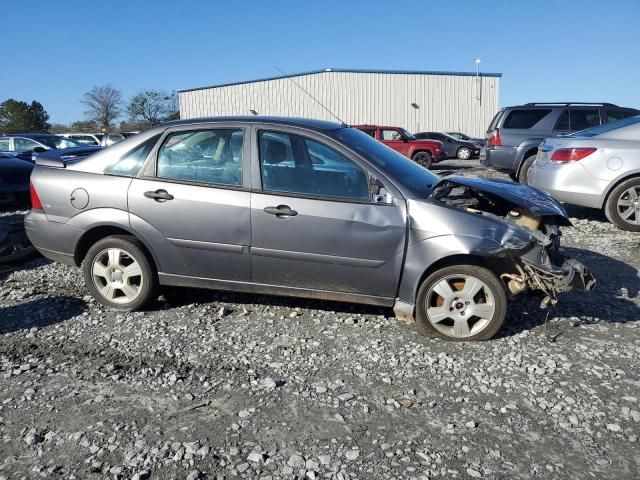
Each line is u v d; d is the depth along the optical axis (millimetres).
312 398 3342
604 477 2629
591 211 9250
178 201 4391
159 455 2777
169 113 60312
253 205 4242
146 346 4070
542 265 3969
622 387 3451
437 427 3035
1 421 3094
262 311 4742
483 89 38438
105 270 4680
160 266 4555
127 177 4562
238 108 39250
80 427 3033
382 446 2859
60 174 4738
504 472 2660
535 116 11055
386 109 38188
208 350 4004
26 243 6465
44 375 3635
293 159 4281
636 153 7359
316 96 38000
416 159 21516
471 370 3676
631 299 4996
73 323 4496
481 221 3994
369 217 4070
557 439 2924
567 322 4461
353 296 4246
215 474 2639
